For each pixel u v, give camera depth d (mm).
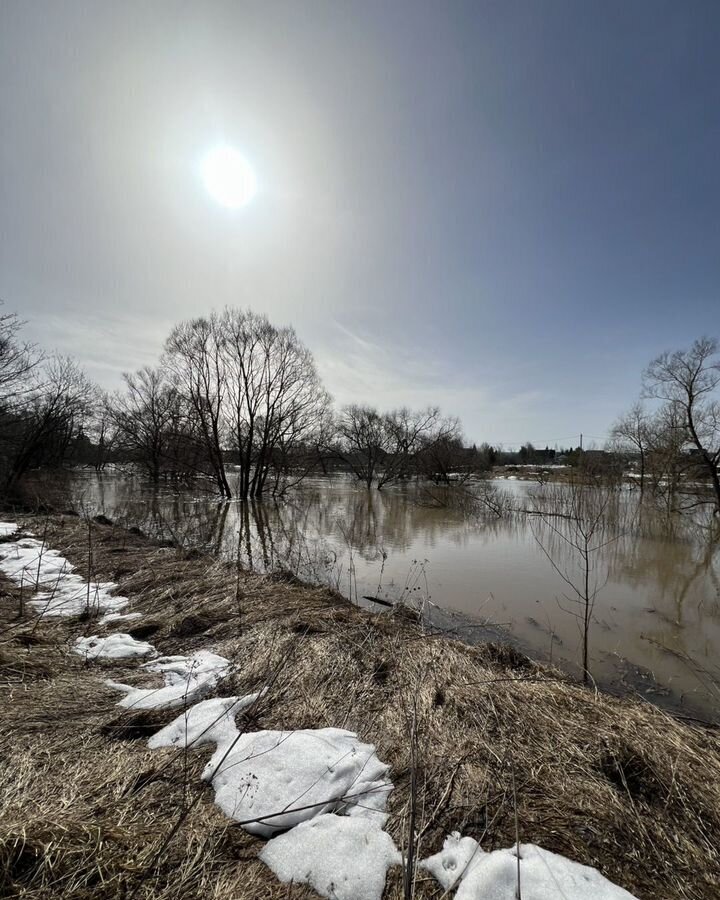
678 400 22562
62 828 2031
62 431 30078
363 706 3375
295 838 2127
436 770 2656
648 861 2109
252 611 5449
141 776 2543
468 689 3635
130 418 32781
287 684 3678
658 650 5965
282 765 2617
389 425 42656
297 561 10406
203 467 28922
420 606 7285
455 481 38625
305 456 31750
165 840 2092
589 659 5684
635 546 13281
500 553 11938
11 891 1761
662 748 2934
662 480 24688
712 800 2496
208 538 13648
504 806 2393
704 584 9352
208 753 2787
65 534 10812
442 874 1984
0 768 2545
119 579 7031
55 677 3715
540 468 53781
